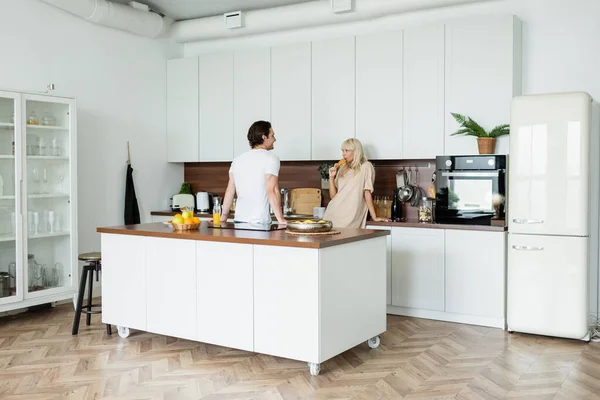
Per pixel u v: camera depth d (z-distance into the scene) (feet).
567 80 17.10
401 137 18.43
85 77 20.04
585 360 13.35
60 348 14.30
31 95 16.83
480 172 16.39
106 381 12.02
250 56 21.33
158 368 12.84
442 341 14.93
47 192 17.60
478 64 17.17
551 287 14.93
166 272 14.19
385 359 13.41
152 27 21.45
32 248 17.25
